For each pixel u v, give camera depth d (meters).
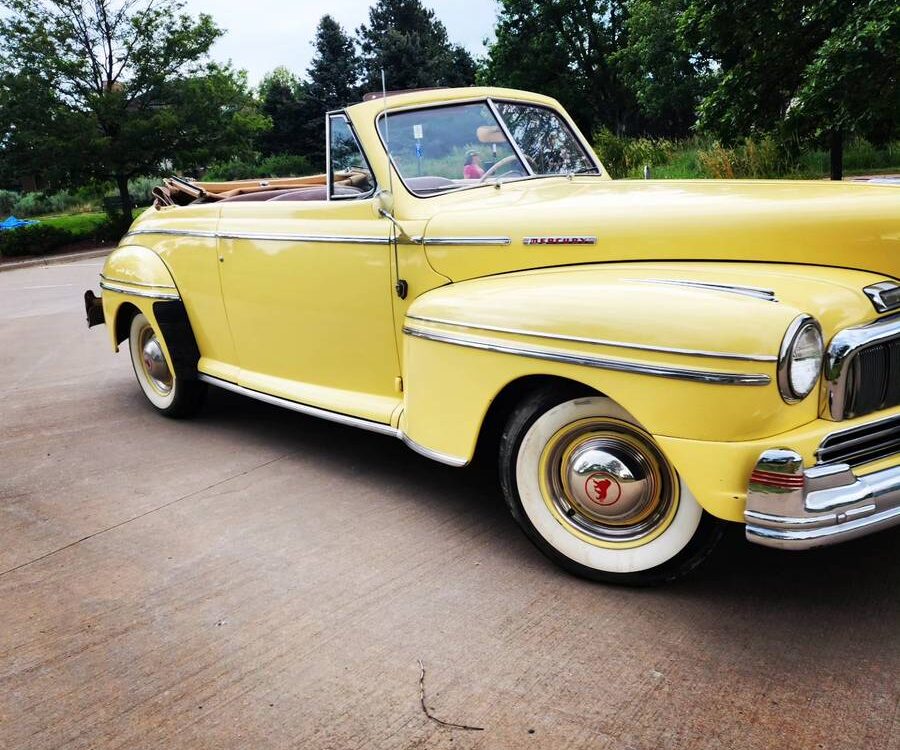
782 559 2.88
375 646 2.52
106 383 6.36
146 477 4.15
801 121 11.17
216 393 5.82
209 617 2.75
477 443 3.02
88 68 25.88
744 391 2.25
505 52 44.25
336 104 62.41
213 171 52.88
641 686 2.24
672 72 34.53
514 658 2.41
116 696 2.35
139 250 5.08
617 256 2.83
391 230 3.42
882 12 9.24
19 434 5.05
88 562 3.22
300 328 3.96
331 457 4.29
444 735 2.10
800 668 2.27
